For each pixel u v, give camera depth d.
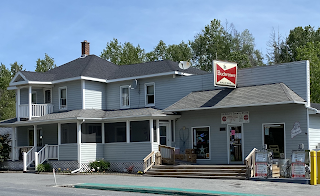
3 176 26.14
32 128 33.72
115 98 31.27
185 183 19.84
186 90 28.09
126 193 17.27
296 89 23.61
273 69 24.69
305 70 23.30
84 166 27.78
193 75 27.86
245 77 25.86
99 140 28.97
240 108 25.02
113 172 27.48
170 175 23.66
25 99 34.03
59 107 31.58
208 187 18.16
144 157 26.61
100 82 31.47
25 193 17.28
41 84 31.41
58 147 28.95
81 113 28.59
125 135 27.97
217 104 24.45
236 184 19.05
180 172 23.59
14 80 31.62
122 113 28.58
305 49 40.41
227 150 25.36
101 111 30.38
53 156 29.25
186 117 27.45
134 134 27.42
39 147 32.41
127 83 30.70
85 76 29.89
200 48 57.59
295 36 57.62
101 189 19.05
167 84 28.98
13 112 53.12
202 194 16.22
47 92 32.56
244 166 22.42
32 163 30.34
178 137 27.75
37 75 31.66
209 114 26.36
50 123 29.84
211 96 25.95
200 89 27.48
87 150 28.06
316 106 25.19
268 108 23.92
